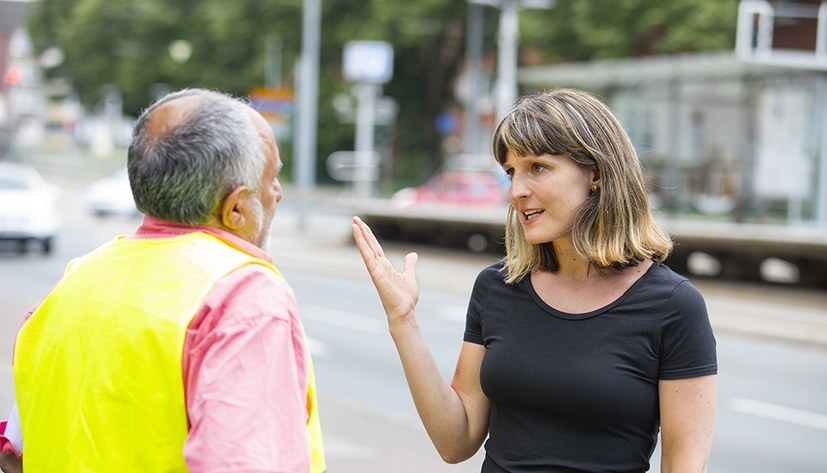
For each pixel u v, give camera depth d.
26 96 90.88
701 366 2.59
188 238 2.41
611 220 2.67
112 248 2.48
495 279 2.84
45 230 21.44
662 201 24.97
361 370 10.59
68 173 70.44
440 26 51.50
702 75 23.62
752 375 11.09
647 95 25.52
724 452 7.84
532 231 2.72
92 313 2.36
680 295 2.62
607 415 2.58
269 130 2.57
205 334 2.26
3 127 72.06
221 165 2.42
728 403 9.66
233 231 2.52
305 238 27.95
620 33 41.34
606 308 2.64
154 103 2.52
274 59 56.06
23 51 82.31
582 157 2.68
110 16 70.44
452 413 2.82
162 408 2.25
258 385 2.20
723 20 39.94
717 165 24.58
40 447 2.41
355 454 6.96
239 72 58.78
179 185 2.41
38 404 2.41
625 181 2.69
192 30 63.72
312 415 2.46
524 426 2.67
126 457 2.27
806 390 10.32
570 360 2.62
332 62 56.19
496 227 24.16
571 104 2.73
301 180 30.83
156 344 2.26
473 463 6.83
